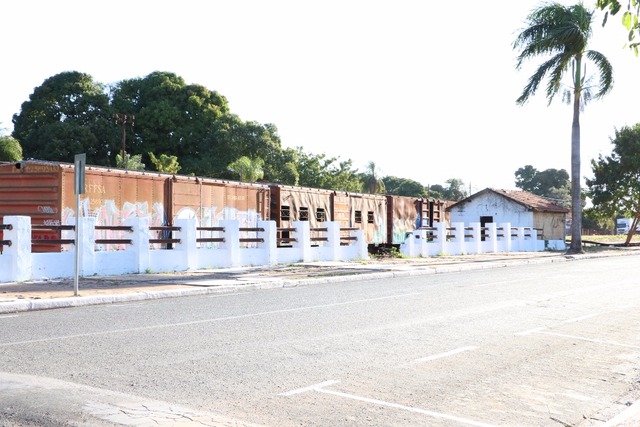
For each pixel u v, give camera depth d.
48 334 9.24
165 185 21.67
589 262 30.19
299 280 17.69
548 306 12.98
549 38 35.22
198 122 64.81
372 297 14.45
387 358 7.92
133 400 5.71
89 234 17.41
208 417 5.27
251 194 25.34
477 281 18.94
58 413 5.23
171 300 13.84
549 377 7.21
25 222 15.80
